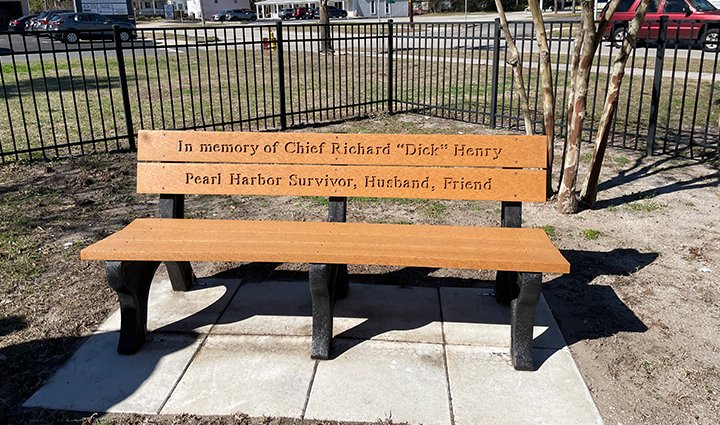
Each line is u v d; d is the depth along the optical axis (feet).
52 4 279.69
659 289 12.92
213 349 10.71
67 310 12.11
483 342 10.87
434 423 8.77
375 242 10.40
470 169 11.25
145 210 18.07
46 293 12.82
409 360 10.32
